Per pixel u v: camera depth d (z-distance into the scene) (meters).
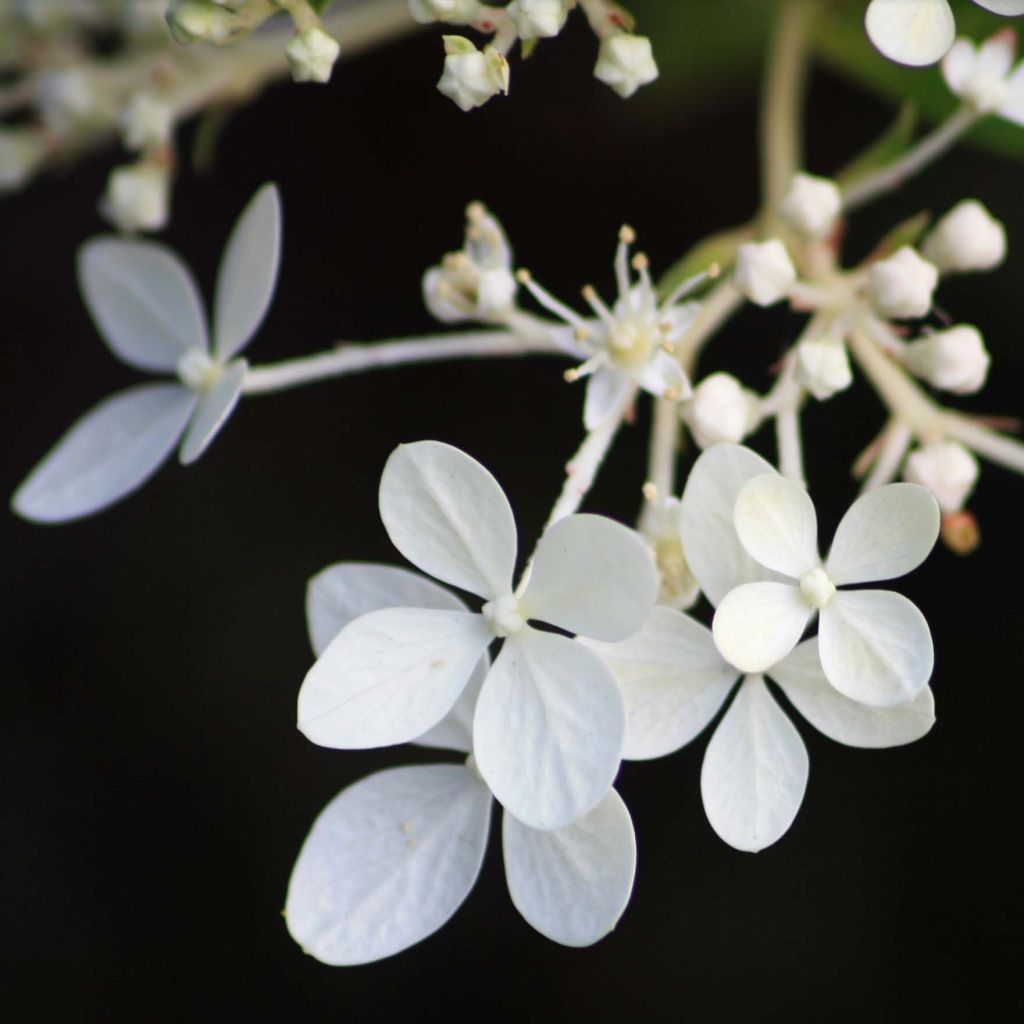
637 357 0.32
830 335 0.32
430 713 0.30
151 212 0.35
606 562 0.30
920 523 0.30
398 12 0.36
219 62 0.36
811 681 0.30
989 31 0.35
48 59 0.36
